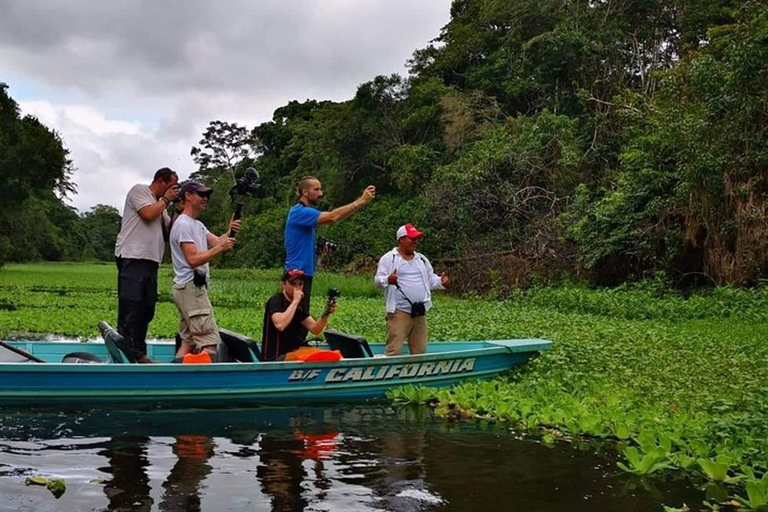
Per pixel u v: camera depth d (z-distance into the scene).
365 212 37.88
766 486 4.91
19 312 17.55
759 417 6.32
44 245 70.56
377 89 41.22
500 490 5.02
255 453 5.77
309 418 7.11
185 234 7.73
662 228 19.42
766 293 15.66
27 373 6.97
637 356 10.09
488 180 26.42
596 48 29.25
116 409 7.20
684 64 20.05
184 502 4.61
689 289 19.16
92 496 4.66
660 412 7.06
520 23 34.22
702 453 5.73
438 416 7.32
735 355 10.08
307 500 4.70
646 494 5.04
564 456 5.89
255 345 8.26
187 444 5.98
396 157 36.84
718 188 17.19
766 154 16.67
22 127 40.81
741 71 16.58
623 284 19.72
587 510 4.71
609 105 25.97
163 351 9.18
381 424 6.91
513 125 29.55
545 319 15.28
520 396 7.81
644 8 30.72
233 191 7.96
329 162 46.50
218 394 7.57
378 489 4.96
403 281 8.84
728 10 26.80
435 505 4.69
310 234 8.47
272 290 28.19
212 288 28.78
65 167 43.03
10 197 41.12
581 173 25.05
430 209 27.78
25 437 6.05
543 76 31.56
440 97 37.16
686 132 17.58
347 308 19.38
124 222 8.07
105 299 23.42
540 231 23.28
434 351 10.00
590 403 7.41
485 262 23.73
